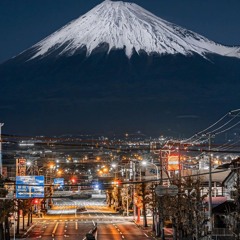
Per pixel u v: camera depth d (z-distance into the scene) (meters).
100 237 127.81
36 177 111.50
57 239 123.69
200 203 107.94
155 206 129.00
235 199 96.50
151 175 168.75
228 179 123.50
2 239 114.75
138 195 152.75
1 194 106.25
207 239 104.38
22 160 145.88
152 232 137.25
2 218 109.38
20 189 111.06
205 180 140.38
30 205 145.62
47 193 182.25
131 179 169.75
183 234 120.69
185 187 114.62
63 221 167.50
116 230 142.50
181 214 113.19
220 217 114.75
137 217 175.75
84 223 160.50
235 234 93.56
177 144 131.12
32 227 149.50
